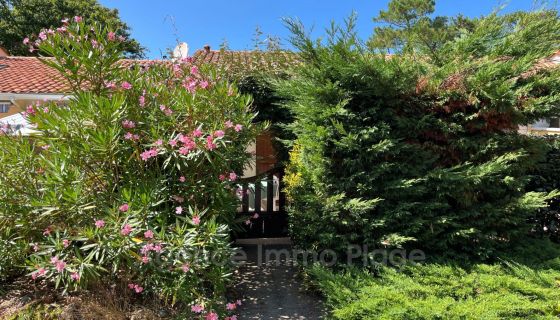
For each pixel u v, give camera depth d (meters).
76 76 3.24
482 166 3.70
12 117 5.32
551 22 4.17
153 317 2.96
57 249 2.88
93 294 3.13
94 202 3.10
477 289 3.24
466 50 4.54
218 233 3.03
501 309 2.79
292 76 4.78
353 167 3.73
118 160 3.24
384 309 2.82
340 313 2.81
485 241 3.93
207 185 3.48
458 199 3.88
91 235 2.74
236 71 6.14
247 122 3.58
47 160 3.10
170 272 3.00
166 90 3.59
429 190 3.87
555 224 5.67
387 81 3.59
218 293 3.09
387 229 3.79
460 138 3.92
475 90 3.77
